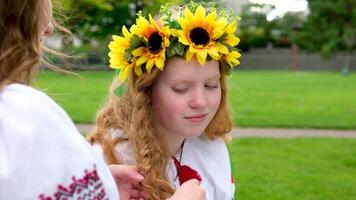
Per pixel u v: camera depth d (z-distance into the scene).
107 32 29.28
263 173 6.57
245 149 8.01
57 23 1.73
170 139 1.98
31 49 1.34
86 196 1.26
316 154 7.79
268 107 13.68
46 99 1.30
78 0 23.66
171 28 1.81
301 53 43.56
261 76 30.38
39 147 1.23
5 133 1.22
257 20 46.47
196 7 1.93
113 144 1.91
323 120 11.29
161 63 1.79
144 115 1.88
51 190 1.22
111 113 1.96
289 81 25.53
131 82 1.91
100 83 20.27
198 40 1.80
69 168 1.25
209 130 2.13
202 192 1.64
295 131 10.09
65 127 1.28
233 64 1.94
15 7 1.31
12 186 1.20
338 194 5.79
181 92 1.84
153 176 1.86
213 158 2.15
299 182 6.21
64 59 2.11
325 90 20.05
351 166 7.11
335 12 41.97
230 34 1.87
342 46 41.81
